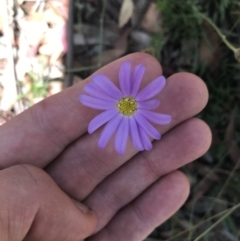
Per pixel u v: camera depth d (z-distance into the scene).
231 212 0.16
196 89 0.12
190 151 0.13
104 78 0.11
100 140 0.11
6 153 0.13
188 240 0.15
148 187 0.13
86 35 0.15
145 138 0.11
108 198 0.14
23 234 0.11
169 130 0.13
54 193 0.11
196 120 0.12
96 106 0.11
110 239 0.14
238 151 0.15
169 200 0.13
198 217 0.16
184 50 0.15
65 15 0.15
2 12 0.15
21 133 0.13
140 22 0.15
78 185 0.13
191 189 0.16
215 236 0.16
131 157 0.13
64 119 0.12
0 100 0.16
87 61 0.15
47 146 0.13
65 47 0.15
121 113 0.11
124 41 0.15
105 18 0.15
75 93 0.12
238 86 0.15
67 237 0.12
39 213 0.11
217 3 0.15
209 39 0.15
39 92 0.15
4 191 0.11
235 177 0.16
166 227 0.16
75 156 0.13
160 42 0.15
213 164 0.16
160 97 0.12
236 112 0.15
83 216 0.12
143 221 0.14
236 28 0.15
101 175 0.13
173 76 0.12
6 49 0.15
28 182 0.11
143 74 0.11
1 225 0.10
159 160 0.13
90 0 0.15
